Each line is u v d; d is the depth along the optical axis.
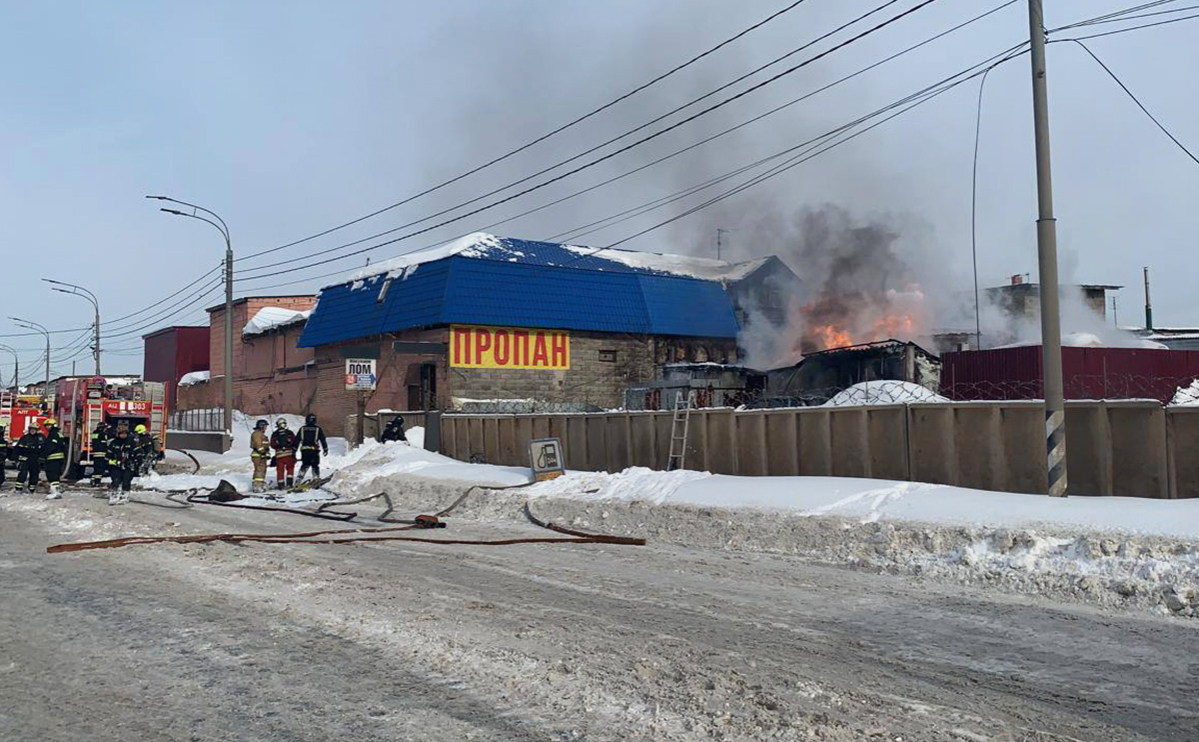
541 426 22.38
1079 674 6.15
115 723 5.34
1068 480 12.79
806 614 8.04
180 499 20.61
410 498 19.70
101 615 8.23
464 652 6.68
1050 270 12.17
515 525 15.38
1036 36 12.38
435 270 34.41
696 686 5.80
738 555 11.63
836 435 15.61
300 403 43.06
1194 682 5.97
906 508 12.11
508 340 34.16
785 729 5.02
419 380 35.16
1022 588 9.11
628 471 17.47
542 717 5.29
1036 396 23.02
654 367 37.75
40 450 22.58
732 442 17.30
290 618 7.95
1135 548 9.20
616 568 10.63
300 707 5.56
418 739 4.98
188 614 8.20
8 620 8.10
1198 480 11.69
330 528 15.03
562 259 39.38
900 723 5.15
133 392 26.67
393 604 8.44
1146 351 24.48
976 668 6.29
